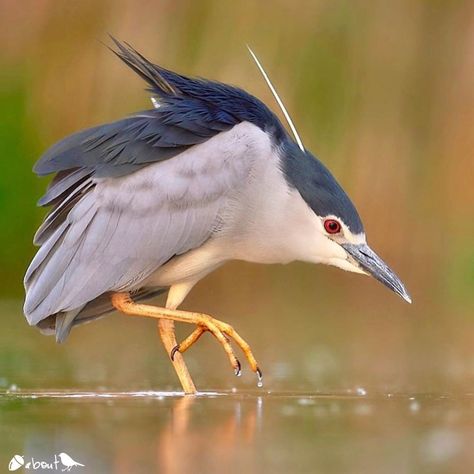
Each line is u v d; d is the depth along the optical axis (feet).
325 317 61.72
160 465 27.27
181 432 31.12
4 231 65.77
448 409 35.55
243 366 47.21
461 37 67.56
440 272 67.46
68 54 67.21
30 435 30.60
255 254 41.57
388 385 41.75
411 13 67.00
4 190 65.87
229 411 34.99
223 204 40.19
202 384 42.32
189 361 48.75
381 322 60.29
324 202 40.73
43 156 39.99
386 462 27.63
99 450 28.86
